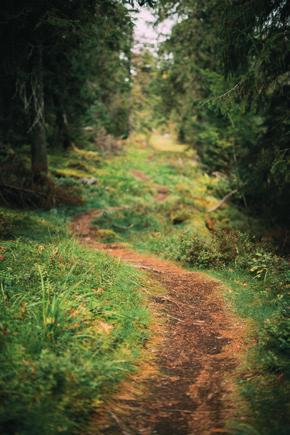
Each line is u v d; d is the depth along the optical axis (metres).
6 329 4.30
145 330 5.61
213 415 3.75
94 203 16.97
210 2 17.69
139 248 11.84
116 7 13.09
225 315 6.60
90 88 20.89
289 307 6.16
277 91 11.36
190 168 30.27
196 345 5.46
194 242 10.45
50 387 3.48
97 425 3.43
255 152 13.97
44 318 4.59
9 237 8.97
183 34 21.03
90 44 15.86
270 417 3.59
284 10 9.38
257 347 5.14
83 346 4.50
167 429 3.53
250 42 10.20
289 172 10.07
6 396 3.31
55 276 6.31
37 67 14.94
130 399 3.98
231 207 19.52
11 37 12.73
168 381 4.45
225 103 10.35
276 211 15.57
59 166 22.12
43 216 13.25
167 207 17.53
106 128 30.16
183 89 24.78
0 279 5.71
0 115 16.58
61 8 12.05
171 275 8.92
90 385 3.76
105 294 6.22
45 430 3.03
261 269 8.59
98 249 10.47
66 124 23.05
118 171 26.30
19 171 15.45
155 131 56.31
